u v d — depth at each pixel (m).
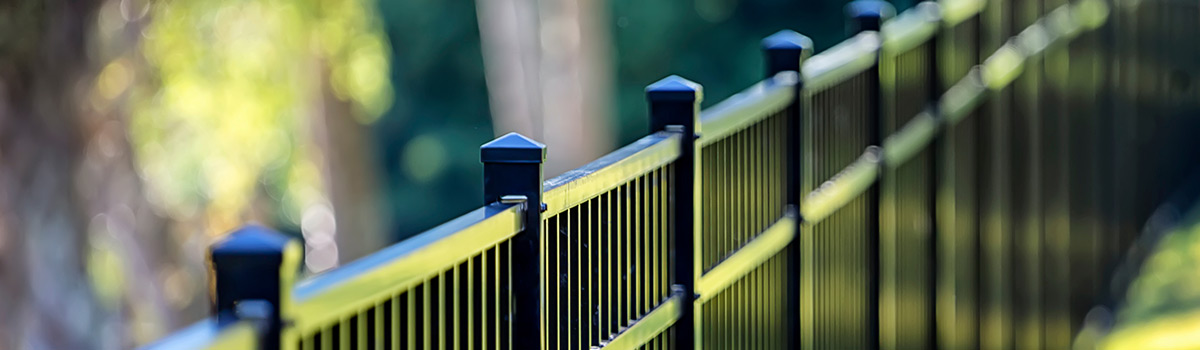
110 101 14.78
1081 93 10.41
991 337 8.48
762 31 29.48
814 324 5.79
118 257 15.67
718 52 29.66
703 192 4.49
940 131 7.64
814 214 5.67
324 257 26.59
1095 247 10.91
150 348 1.72
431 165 31.11
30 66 13.73
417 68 31.05
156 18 15.55
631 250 3.90
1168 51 14.38
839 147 6.12
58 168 14.14
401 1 30.73
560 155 23.17
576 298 3.49
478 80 30.97
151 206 16.20
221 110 17.77
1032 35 9.20
